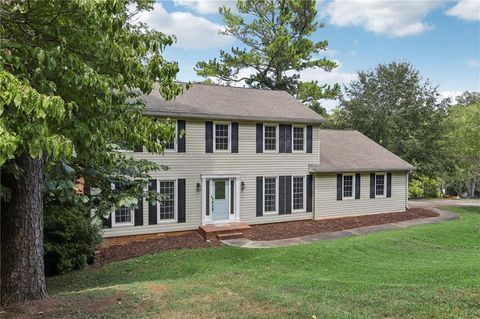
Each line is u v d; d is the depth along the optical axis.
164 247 13.31
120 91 5.15
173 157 15.44
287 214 17.97
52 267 10.08
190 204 15.88
